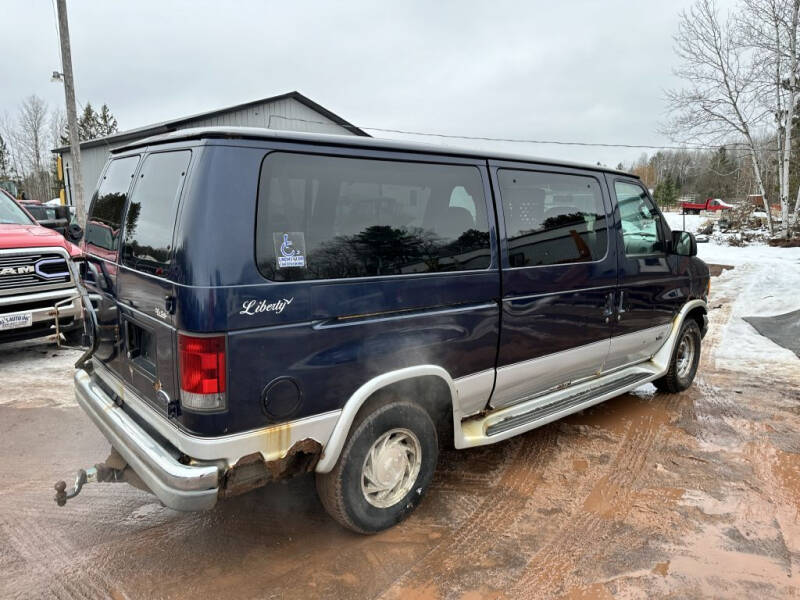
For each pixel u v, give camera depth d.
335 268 2.68
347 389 2.74
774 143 28.50
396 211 2.94
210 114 17.02
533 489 3.62
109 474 2.89
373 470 2.97
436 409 3.30
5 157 59.88
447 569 2.81
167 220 2.54
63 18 15.31
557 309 3.83
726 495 3.59
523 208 3.62
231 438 2.42
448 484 3.67
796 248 21.84
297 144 2.60
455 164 3.26
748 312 9.79
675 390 5.46
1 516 3.23
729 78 23.92
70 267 6.27
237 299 2.35
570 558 2.91
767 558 2.95
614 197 4.37
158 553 2.91
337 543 3.01
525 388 3.84
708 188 56.72
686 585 2.72
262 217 2.45
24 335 5.93
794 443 4.40
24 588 2.63
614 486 3.68
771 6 22.44
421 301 3.01
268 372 2.47
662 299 4.89
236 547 2.97
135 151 3.16
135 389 2.95
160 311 2.52
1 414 4.73
